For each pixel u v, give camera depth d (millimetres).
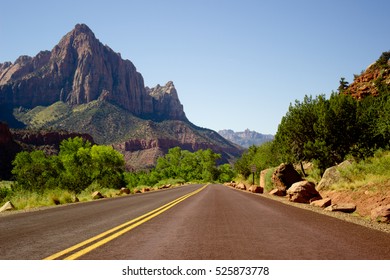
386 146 25781
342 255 5074
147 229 7637
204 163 131125
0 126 157500
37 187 30047
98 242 6059
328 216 10352
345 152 26984
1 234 6973
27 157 74562
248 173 65625
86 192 28891
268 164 45656
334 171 21438
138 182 100875
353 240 6211
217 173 133125
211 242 6074
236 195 23797
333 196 17000
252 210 12320
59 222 8977
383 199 12586
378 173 18062
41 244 5898
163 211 11898
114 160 69688
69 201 20141
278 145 34031
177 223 8672
